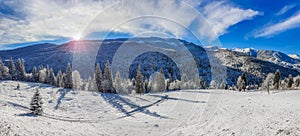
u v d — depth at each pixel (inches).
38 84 1520.7
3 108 605.0
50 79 1641.2
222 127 449.4
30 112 618.2
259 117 469.4
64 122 501.4
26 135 334.6
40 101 618.5
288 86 1644.9
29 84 1489.9
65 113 592.4
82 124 438.6
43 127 423.2
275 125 393.4
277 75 1550.2
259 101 658.2
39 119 514.3
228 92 983.6
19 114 546.6
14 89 1253.7
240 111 548.1
